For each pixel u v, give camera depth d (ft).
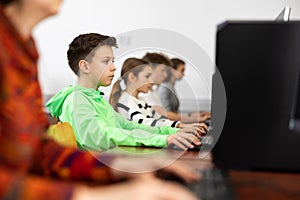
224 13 8.27
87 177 2.74
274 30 2.76
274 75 2.78
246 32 2.79
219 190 2.39
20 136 2.40
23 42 2.49
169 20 8.33
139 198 1.94
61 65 8.20
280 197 2.29
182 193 2.10
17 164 2.44
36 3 2.48
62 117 4.50
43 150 2.89
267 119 2.81
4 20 2.40
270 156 2.81
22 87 2.46
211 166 2.98
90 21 8.36
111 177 2.70
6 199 1.81
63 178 2.77
